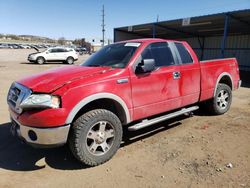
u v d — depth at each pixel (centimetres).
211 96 590
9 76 1432
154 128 543
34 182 347
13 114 384
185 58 523
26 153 433
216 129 532
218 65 600
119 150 438
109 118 390
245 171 361
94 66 454
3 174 367
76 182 345
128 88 412
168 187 329
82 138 366
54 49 2553
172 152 426
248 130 523
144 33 2531
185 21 1711
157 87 456
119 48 480
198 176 352
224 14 1524
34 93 353
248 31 2075
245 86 1196
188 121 586
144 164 388
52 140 348
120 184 338
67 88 352
